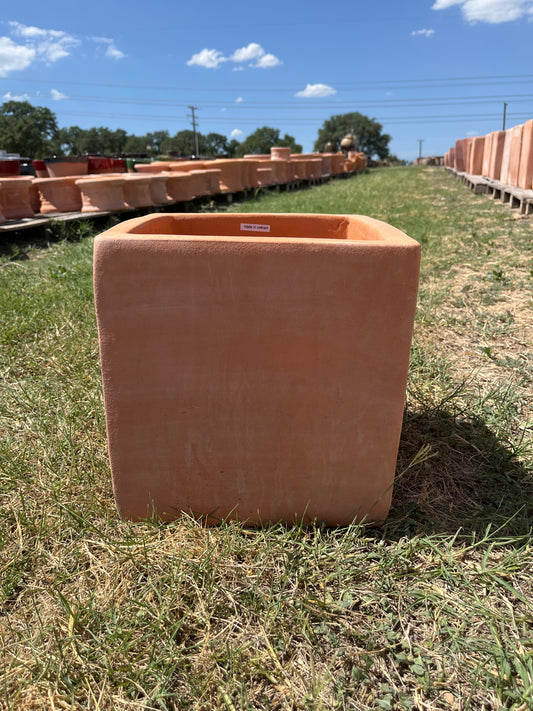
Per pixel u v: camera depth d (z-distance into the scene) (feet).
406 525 5.76
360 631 4.57
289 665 4.26
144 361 5.15
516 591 4.78
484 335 10.92
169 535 5.51
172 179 29.60
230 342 5.09
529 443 6.97
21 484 6.32
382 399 5.23
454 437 7.34
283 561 5.24
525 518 5.74
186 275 4.91
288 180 47.37
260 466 5.51
